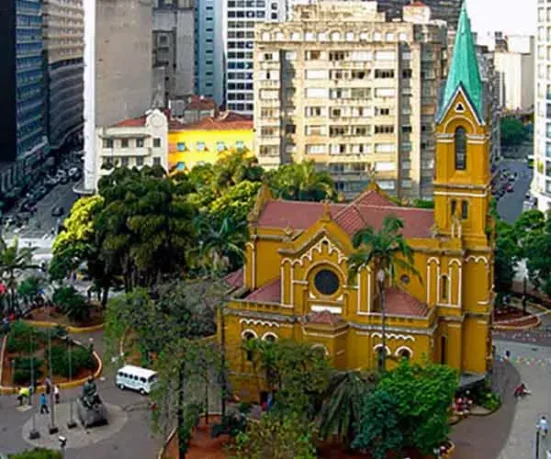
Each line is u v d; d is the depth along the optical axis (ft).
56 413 363.76
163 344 343.67
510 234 521.65
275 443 272.31
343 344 362.94
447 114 377.71
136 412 364.38
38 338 431.43
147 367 386.73
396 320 359.66
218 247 394.73
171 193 469.98
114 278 494.59
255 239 400.06
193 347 322.14
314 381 317.01
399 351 360.07
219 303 362.74
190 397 325.01
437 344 375.45
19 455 275.59
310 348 332.80
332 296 368.27
